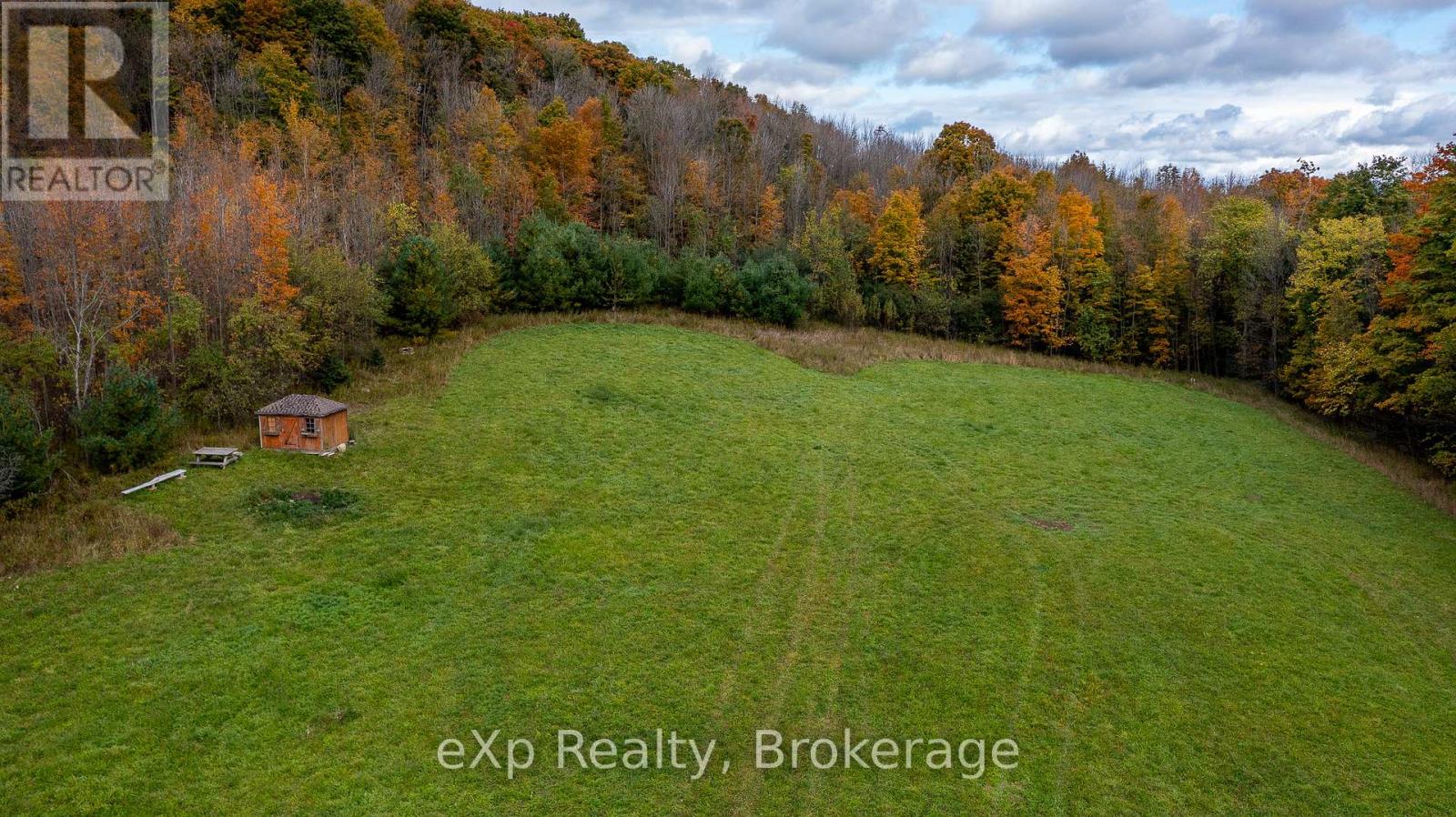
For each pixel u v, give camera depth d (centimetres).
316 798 1404
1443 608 2466
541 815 1430
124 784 1384
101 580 1947
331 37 7338
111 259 2912
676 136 8438
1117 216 7538
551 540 2430
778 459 3338
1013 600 2333
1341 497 3441
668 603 2162
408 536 2350
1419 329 3697
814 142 10644
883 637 2092
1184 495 3347
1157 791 1619
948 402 4512
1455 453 3691
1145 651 2114
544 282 5203
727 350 4991
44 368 2533
